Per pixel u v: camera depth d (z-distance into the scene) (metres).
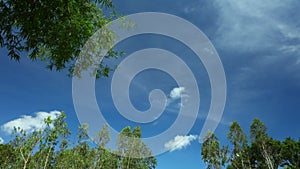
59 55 5.49
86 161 30.58
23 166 23.06
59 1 4.73
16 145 23.50
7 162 22.84
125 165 32.47
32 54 5.35
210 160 44.22
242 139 44.19
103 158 31.95
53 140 24.70
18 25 4.96
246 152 43.66
